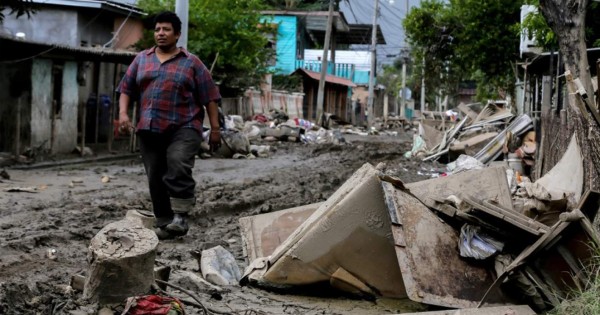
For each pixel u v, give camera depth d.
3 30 22.20
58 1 24.34
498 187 6.45
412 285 5.05
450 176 6.63
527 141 15.42
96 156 18.73
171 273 6.04
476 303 5.12
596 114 7.14
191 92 7.42
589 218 5.22
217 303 5.40
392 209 5.38
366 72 69.81
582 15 8.13
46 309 4.73
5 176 13.03
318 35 61.47
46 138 17.59
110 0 26.25
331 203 6.00
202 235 8.12
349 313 5.39
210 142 7.70
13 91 16.61
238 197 11.23
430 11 30.80
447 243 5.36
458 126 19.91
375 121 58.25
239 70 32.59
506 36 26.62
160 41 7.38
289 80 47.59
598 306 4.63
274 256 5.90
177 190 7.36
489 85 34.84
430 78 34.50
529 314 4.85
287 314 5.28
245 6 32.06
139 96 7.52
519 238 5.29
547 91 14.05
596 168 7.15
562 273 5.07
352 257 5.70
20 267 6.11
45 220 8.54
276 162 19.25
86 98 22.53
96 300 4.78
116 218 9.09
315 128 33.59
